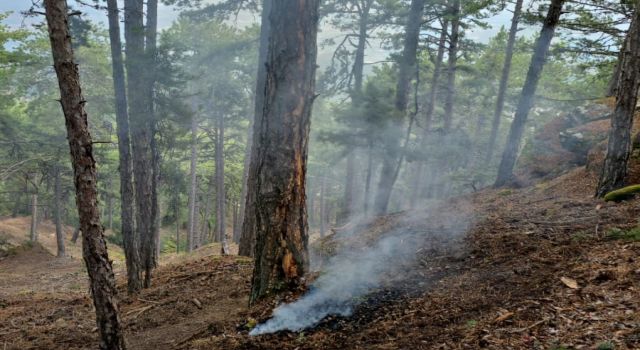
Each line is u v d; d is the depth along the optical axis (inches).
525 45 759.1
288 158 246.2
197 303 318.3
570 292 175.5
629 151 323.3
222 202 1002.7
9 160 900.6
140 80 424.5
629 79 317.7
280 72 242.4
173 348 233.9
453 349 155.1
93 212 188.5
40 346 281.7
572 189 402.9
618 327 140.3
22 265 852.6
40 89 821.9
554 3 447.2
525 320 162.9
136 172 404.2
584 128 514.6
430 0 609.0
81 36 495.2
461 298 201.8
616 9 532.1
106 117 1009.5
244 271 398.9
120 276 589.6
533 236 266.1
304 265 255.0
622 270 180.2
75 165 184.7
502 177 542.3
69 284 613.0
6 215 1402.6
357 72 688.4
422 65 946.7
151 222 417.1
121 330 199.6
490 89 1064.2
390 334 184.4
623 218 259.1
